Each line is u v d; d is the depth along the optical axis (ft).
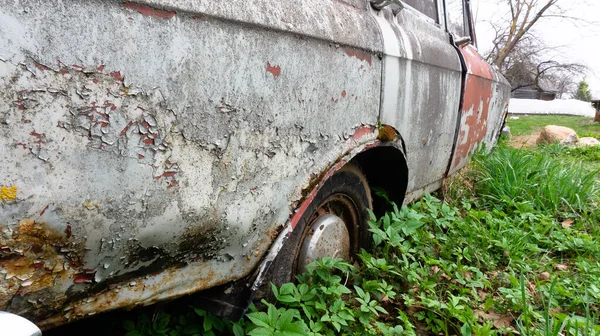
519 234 9.93
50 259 3.04
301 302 5.74
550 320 6.99
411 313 7.03
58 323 3.29
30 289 2.99
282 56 4.38
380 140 6.46
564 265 9.60
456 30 11.30
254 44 4.06
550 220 11.29
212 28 3.68
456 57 9.36
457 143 10.27
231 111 3.93
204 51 3.64
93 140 3.07
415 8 8.40
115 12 3.09
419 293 7.29
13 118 2.72
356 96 5.67
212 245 4.11
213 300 4.59
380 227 8.15
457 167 11.35
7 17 2.66
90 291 3.38
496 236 9.73
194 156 3.71
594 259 9.83
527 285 8.33
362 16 6.09
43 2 2.79
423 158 8.39
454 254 8.51
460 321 6.76
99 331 4.93
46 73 2.82
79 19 2.93
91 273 3.31
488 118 13.61
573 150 25.45
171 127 3.50
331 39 5.05
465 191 12.45
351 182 6.70
